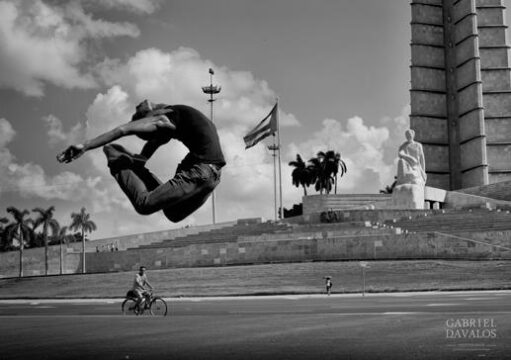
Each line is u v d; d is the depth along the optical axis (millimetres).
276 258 51469
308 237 55062
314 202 74875
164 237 75562
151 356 11312
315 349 11922
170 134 5453
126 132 5188
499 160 91000
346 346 12305
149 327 17594
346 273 43125
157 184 5512
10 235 72688
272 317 20516
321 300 31953
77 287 47594
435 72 94375
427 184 92375
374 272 42656
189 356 11258
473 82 89375
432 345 12281
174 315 22859
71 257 68188
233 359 10789
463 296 31422
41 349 12695
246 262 52656
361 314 20734
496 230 51438
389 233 52688
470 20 90125
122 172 5352
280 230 61281
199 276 45812
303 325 17156
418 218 60688
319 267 44594
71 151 5004
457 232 51594
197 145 5398
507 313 19203
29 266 71062
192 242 62562
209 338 14273
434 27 95000
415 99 93500
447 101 94312
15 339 14789
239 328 16688
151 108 5496
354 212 62812
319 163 119125
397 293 36844
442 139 93438
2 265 71625
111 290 45719
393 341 12977
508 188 76812
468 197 74562
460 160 92125
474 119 89000
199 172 5289
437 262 43094
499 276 39281
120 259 60125
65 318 22312
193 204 5473
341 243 49281
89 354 11742
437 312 20406
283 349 12000
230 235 63688
